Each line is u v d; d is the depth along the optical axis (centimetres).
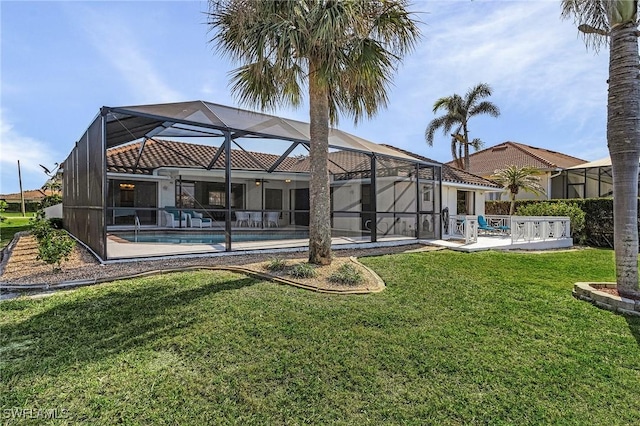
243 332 412
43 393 293
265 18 626
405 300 554
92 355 354
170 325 425
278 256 905
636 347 407
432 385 321
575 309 534
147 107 830
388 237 1466
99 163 808
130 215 1739
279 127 1129
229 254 916
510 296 596
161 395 294
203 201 1956
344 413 281
